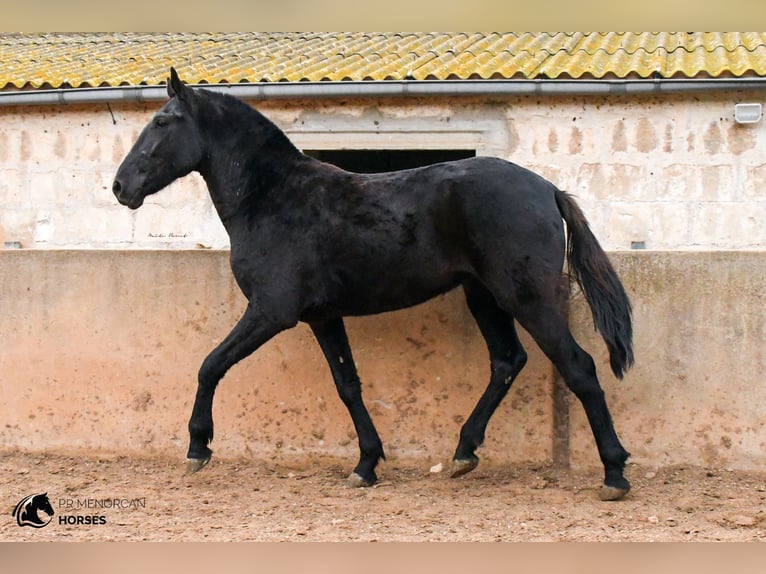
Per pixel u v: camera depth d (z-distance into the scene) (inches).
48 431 329.4
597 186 569.0
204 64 643.5
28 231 633.0
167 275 323.3
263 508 264.7
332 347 289.4
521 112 570.6
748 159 555.5
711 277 293.7
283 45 706.2
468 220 257.4
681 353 295.4
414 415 307.4
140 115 609.6
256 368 316.8
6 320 333.4
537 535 234.4
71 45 760.3
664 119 561.6
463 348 305.1
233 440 317.1
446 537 232.4
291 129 585.3
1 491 285.4
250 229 278.8
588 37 676.1
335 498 275.0
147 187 287.0
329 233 271.0
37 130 626.5
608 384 299.1
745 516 246.4
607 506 260.8
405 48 661.3
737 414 292.0
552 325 255.4
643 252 297.3
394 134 578.6
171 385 322.0
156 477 303.4
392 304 274.2
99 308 327.3
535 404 301.3
